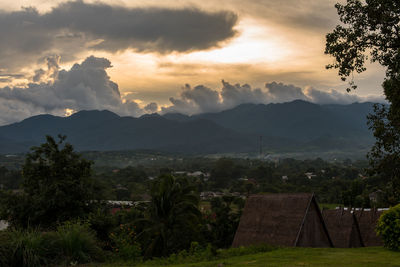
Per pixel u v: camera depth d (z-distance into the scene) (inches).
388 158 1027.9
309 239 746.8
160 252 851.4
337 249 595.5
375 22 788.0
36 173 869.8
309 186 4980.3
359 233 897.5
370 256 501.4
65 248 461.7
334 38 828.6
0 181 4409.5
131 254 578.2
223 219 1236.5
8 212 804.0
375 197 2426.2
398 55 780.6
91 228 680.4
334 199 3703.3
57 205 821.9
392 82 847.7
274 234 748.6
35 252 423.2
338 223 905.5
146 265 497.7
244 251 590.6
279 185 5093.5
